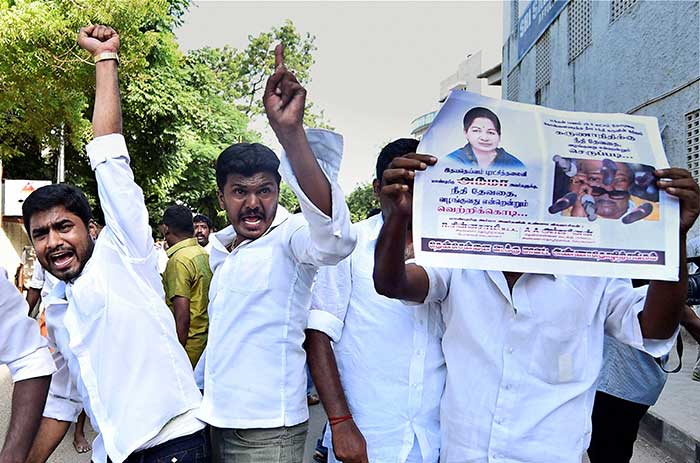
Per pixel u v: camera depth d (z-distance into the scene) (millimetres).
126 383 1863
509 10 18062
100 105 2027
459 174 1553
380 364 1960
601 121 1598
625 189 1570
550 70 13820
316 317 2018
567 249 1554
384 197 1577
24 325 1786
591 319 1736
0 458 1704
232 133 20062
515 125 1569
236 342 2002
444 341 1850
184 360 2018
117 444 1830
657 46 8641
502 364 1713
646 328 1673
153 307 1961
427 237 1538
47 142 11070
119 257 1941
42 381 1804
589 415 1750
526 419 1688
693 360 6637
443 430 1827
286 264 2014
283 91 1580
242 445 1984
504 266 1539
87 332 1885
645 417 4750
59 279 1987
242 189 2062
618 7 9992
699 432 4180
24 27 8062
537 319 1696
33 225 1928
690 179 1553
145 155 15352
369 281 2021
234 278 2055
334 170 1736
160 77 14188
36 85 8984
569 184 1562
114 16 8906
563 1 12773
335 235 1691
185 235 4406
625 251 1559
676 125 8133
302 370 2053
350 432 1934
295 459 2039
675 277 1547
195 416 1979
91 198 14859
